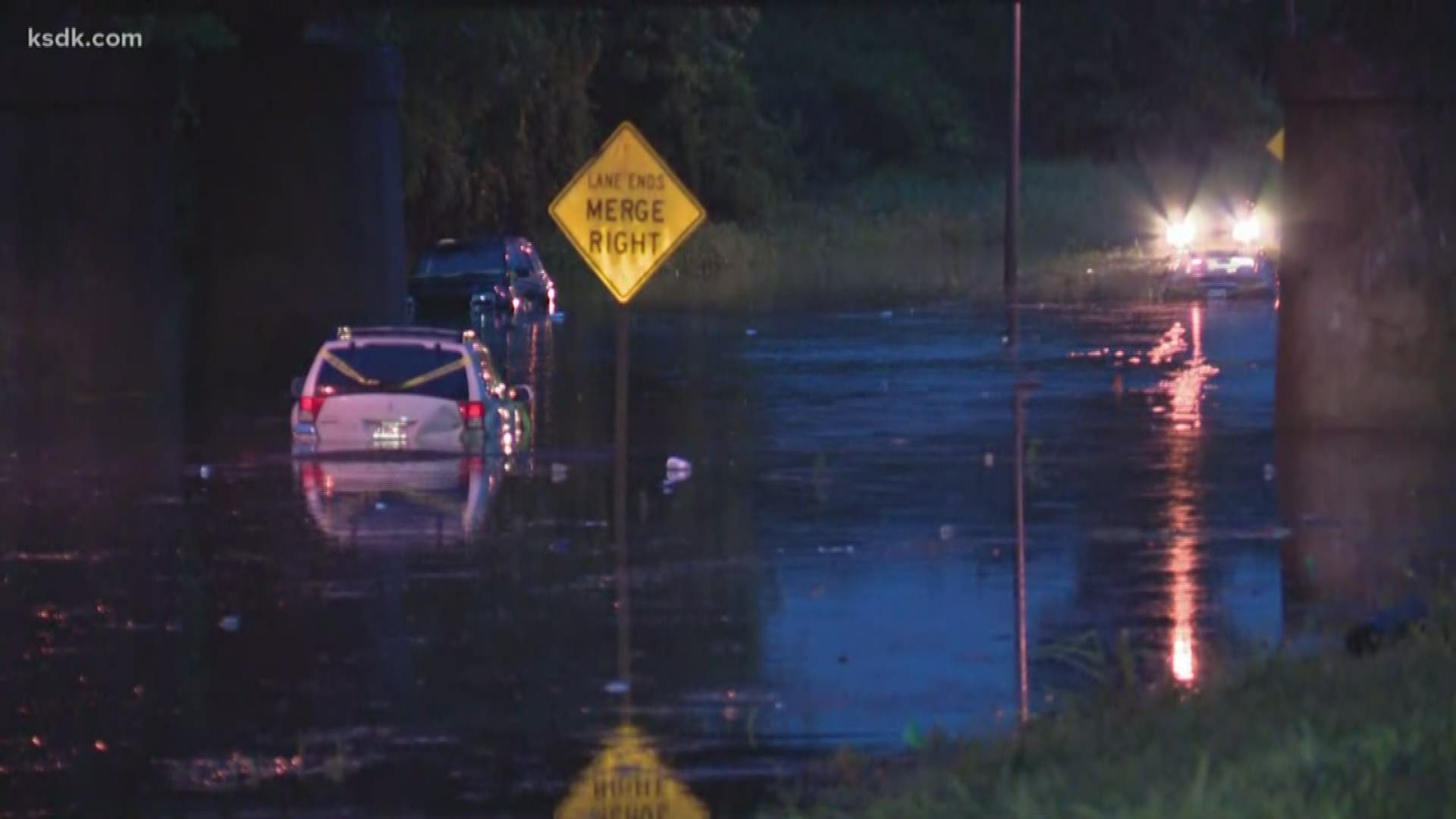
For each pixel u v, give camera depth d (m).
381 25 179.50
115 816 37.12
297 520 70.44
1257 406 106.56
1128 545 64.69
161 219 117.81
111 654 50.28
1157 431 95.44
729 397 113.69
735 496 76.12
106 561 62.94
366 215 138.50
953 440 93.56
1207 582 58.34
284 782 39.31
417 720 44.03
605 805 37.66
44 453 88.62
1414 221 87.00
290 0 128.75
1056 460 85.50
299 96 137.25
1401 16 85.94
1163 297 197.25
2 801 38.03
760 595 57.34
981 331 160.50
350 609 55.50
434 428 82.69
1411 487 74.94
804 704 45.09
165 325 132.25
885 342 150.88
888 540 66.12
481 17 198.25
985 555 63.31
